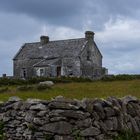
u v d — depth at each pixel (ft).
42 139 45.98
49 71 245.86
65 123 45.57
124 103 52.13
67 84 144.36
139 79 171.63
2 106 52.65
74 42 258.78
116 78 171.42
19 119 49.60
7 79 163.53
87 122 46.88
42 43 271.90
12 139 49.67
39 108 47.32
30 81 163.63
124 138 49.85
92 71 256.32
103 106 49.39
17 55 276.21
